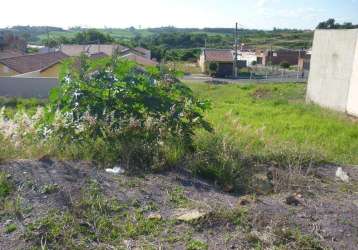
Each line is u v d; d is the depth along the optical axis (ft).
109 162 14.67
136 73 18.90
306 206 12.60
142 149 15.38
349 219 11.77
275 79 138.31
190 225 10.82
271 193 14.14
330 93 54.65
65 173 13.16
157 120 16.89
